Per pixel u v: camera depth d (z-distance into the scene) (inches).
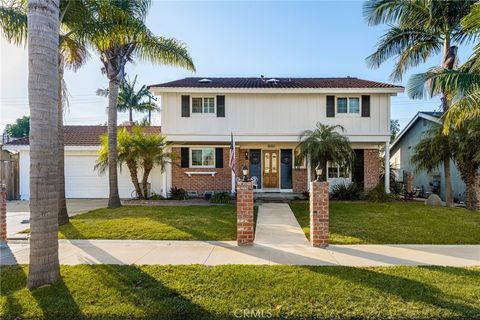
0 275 184.2
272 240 269.6
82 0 325.7
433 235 278.1
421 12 462.6
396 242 258.5
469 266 194.5
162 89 564.1
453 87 313.9
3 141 765.9
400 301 143.3
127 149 520.4
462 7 435.5
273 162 647.1
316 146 473.1
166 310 137.9
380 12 480.4
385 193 529.7
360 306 139.3
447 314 131.4
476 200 416.5
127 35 352.2
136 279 172.1
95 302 146.6
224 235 282.5
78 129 740.0
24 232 314.7
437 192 621.0
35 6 161.5
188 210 419.5
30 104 163.3
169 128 581.0
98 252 230.8
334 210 410.3
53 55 167.5
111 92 462.3
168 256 220.7
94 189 636.7
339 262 205.0
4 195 277.6
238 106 584.1
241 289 158.6
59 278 172.6
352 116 573.0
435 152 450.6
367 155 619.8
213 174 620.4
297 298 148.3
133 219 351.9
